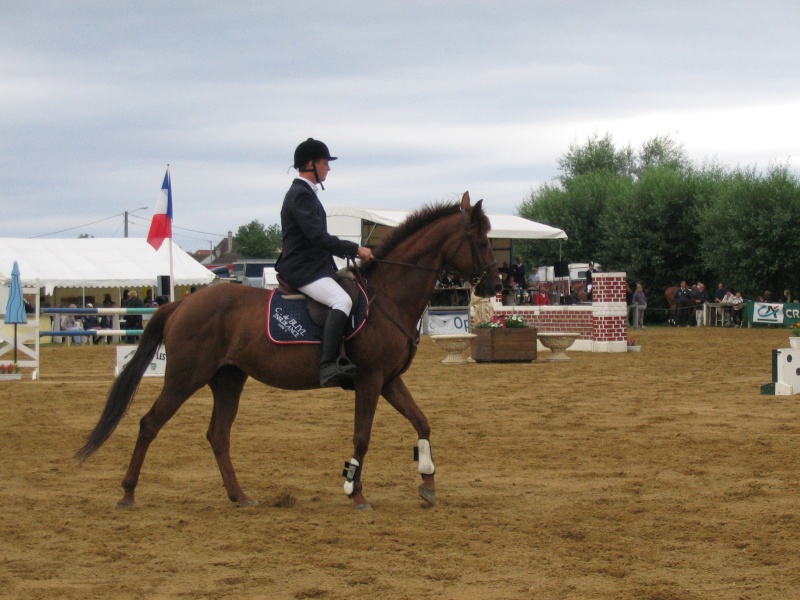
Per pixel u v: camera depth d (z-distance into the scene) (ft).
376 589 19.85
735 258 160.97
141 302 116.98
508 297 124.88
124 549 23.34
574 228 203.41
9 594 19.44
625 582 20.31
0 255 119.75
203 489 31.37
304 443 40.52
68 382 66.44
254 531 25.18
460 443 40.19
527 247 208.85
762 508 27.45
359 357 27.84
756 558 22.17
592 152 255.91
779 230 154.10
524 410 50.62
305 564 21.84
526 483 31.89
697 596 19.24
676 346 102.06
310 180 28.45
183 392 28.45
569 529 25.07
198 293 29.25
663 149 252.01
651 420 46.03
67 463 36.06
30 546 23.58
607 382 64.44
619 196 190.49
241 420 47.55
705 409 49.88
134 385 28.78
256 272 189.16
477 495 30.07
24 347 69.46
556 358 82.94
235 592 19.69
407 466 35.40
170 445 39.93
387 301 28.50
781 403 51.83
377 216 113.50
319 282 27.81
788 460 35.12
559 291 145.89
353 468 28.02
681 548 23.12
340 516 27.17
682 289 157.48
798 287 159.43
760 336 119.85
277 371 28.12
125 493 28.35
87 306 122.93
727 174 183.93
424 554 22.70
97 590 19.77
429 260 28.91
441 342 80.84
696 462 35.17
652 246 180.34
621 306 93.56
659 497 29.30
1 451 38.42
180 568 21.56
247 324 28.27
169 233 73.10
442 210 29.30
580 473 33.42
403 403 29.09
